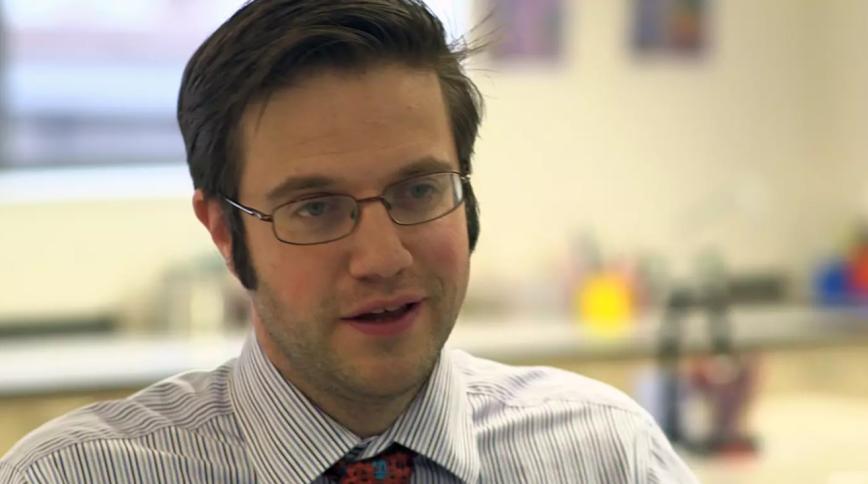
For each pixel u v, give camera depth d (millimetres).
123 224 10031
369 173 3361
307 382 3709
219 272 9891
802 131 11898
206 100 3578
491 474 4055
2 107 10203
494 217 10938
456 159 3688
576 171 11172
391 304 3367
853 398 10086
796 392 9930
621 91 11281
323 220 3383
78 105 10352
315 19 3383
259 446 3793
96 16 10305
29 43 10219
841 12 11648
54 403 8109
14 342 9664
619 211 11305
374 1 3447
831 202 11898
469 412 4160
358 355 3398
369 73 3383
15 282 9773
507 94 10938
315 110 3357
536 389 4441
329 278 3379
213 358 8867
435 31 3561
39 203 9820
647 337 9633
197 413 3939
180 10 10469
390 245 3330
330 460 3734
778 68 11781
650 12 11328
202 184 3738
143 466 3725
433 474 3857
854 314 10898
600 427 4277
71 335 9883
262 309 3582
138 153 10492
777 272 11758
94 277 9961
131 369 8492
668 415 7047
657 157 11414
